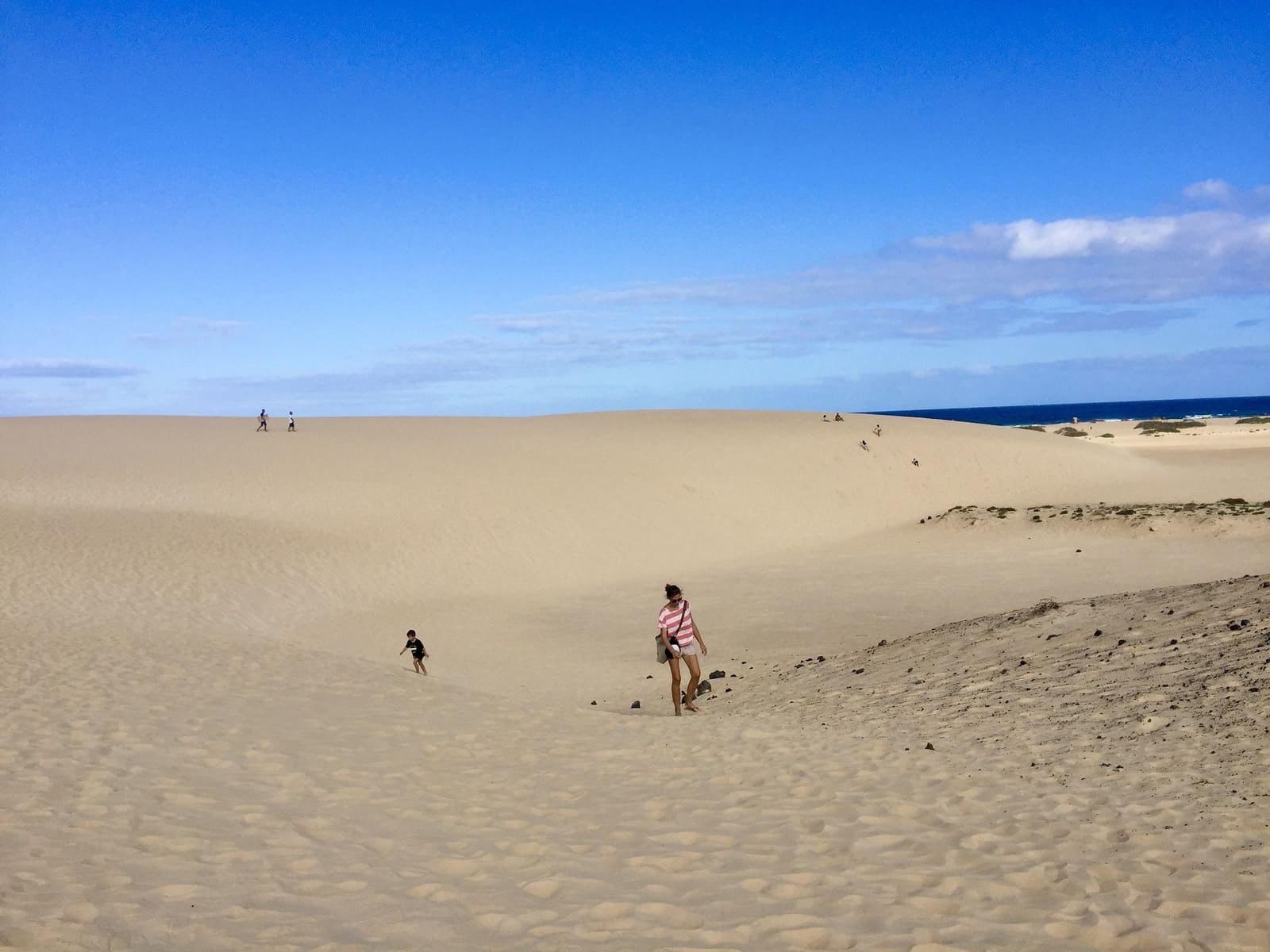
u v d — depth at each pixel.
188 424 57.28
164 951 4.35
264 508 34.78
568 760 8.77
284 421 61.97
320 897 5.13
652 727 10.60
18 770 7.51
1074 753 7.58
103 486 36.62
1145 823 5.80
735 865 5.62
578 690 17.00
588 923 4.77
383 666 14.69
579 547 33.91
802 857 5.71
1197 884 4.85
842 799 6.96
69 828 6.12
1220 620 10.58
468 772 8.19
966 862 5.46
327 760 8.27
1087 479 50.03
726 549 36.72
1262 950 4.12
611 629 23.09
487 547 32.53
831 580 28.69
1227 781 6.32
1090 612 13.06
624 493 40.97
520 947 4.45
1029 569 28.41
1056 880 5.08
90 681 11.88
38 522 29.69
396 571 29.08
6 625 17.75
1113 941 4.30
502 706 11.66
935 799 6.79
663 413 67.88
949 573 28.67
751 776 7.89
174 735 8.88
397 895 5.18
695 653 13.45
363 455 45.56
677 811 6.91
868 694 11.91
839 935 4.49
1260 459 54.56
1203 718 7.71
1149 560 28.38
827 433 54.69
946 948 4.30
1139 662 9.96
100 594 22.80
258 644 16.97
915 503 46.00
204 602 23.52
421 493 38.22
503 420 64.06
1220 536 31.31
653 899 5.07
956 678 11.64
